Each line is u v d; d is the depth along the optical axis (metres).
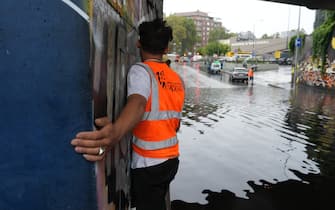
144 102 1.90
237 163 6.60
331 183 5.58
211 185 5.40
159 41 2.12
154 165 2.05
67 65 1.42
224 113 13.02
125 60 2.39
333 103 16.80
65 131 1.44
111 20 1.90
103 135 1.49
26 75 1.41
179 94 2.19
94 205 1.50
